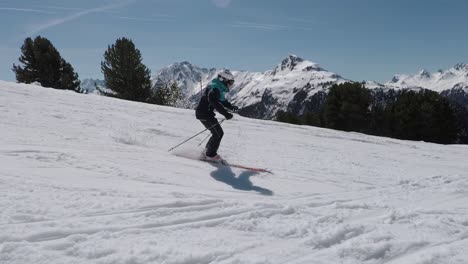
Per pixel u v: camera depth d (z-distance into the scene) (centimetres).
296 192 593
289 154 955
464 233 395
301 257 320
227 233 359
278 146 1070
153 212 395
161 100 3850
